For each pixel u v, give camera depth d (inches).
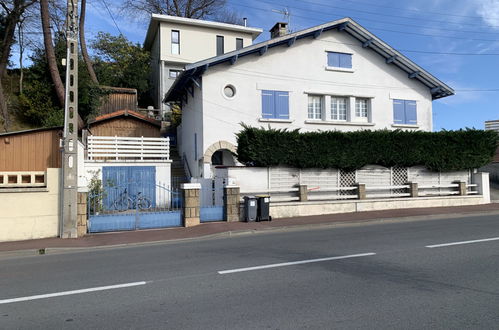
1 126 850.8
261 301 181.3
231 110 690.2
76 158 413.7
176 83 737.6
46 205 408.5
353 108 780.0
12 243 375.2
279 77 727.1
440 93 856.9
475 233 367.2
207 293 196.5
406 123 823.1
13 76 1112.8
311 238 367.6
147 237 399.2
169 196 637.3
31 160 510.9
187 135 799.7
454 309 165.9
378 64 808.3
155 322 158.7
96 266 271.9
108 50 1182.3
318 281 213.2
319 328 147.7
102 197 530.9
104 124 824.3
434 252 282.4
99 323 159.5
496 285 199.5
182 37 1133.7
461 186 646.5
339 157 557.6
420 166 629.0
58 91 772.0
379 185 599.8
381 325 149.6
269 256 284.5
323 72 761.6
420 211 563.8
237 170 510.6
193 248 335.3
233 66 697.6
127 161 649.6
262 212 486.9
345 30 783.1
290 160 532.1
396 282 208.1
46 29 762.2
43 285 222.7
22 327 158.1
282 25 848.3
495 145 668.1
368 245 317.7
